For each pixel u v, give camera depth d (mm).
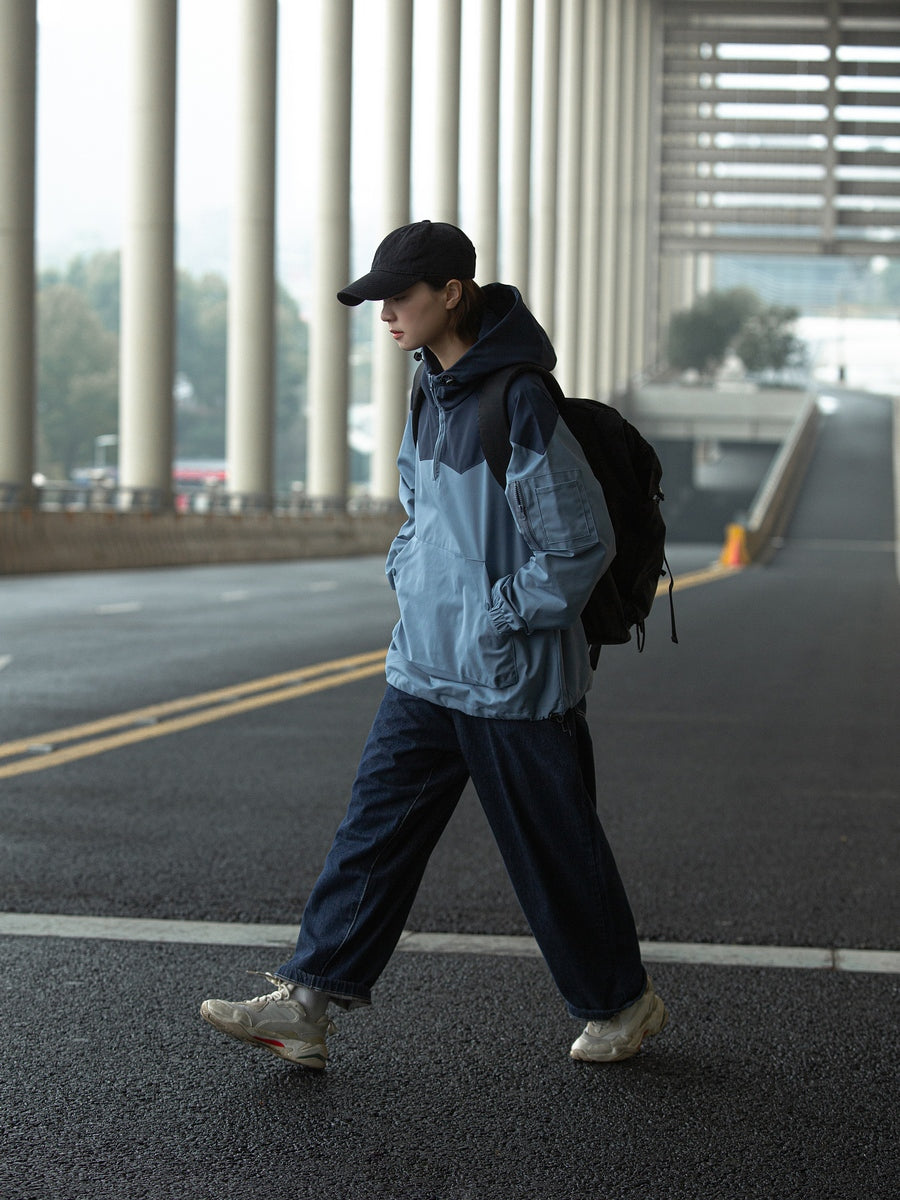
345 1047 3822
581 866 3568
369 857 3594
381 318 3445
